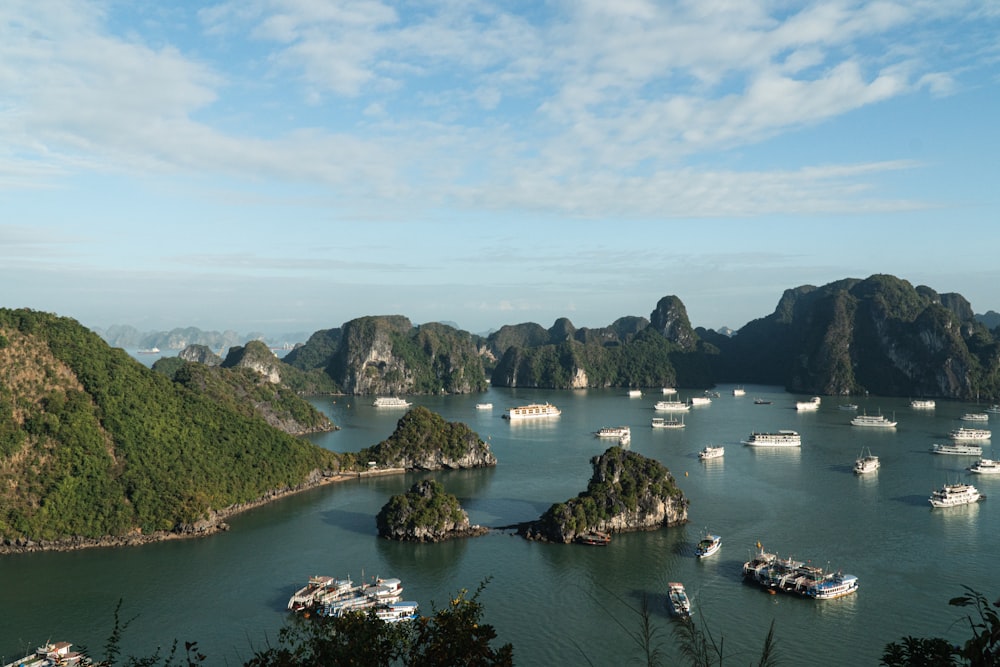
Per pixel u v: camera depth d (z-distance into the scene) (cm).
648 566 11544
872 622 9494
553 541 12838
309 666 3159
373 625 3262
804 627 9331
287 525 13912
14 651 8825
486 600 10225
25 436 13200
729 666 8288
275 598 10331
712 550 12119
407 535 12975
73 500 12650
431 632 3127
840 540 12825
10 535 12100
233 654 8675
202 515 13362
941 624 9431
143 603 10169
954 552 12156
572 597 10325
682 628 3016
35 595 10419
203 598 10325
